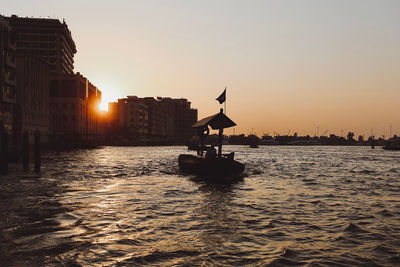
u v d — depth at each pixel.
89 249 8.48
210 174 25.14
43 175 25.97
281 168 38.38
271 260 7.83
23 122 69.06
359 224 11.45
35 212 12.73
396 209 14.15
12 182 21.62
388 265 7.62
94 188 19.44
